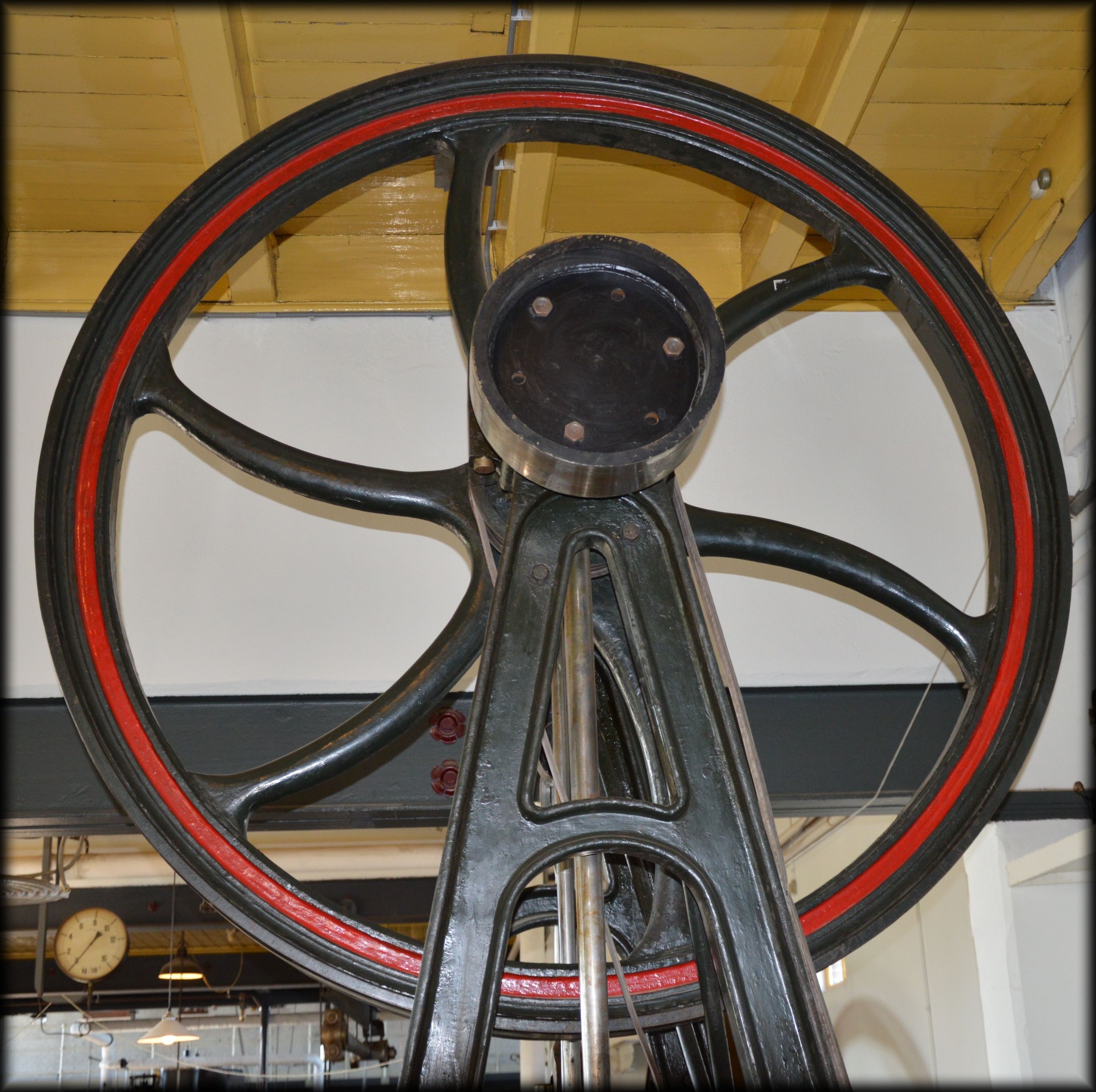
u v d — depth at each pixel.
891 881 1.73
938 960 4.60
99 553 1.74
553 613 1.52
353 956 1.60
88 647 1.67
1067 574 1.85
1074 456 3.10
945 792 1.77
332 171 1.97
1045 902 3.20
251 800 1.70
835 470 3.09
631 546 1.57
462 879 1.35
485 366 1.51
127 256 1.85
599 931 1.35
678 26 2.70
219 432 1.87
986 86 2.89
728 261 3.29
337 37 2.65
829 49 2.69
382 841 6.39
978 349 1.97
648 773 1.62
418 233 3.21
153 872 6.66
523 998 1.58
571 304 1.60
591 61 1.99
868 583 1.94
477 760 1.42
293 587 2.94
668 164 3.04
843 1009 6.10
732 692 1.48
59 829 2.89
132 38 2.61
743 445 3.10
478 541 1.89
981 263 3.31
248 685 2.87
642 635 1.52
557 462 1.47
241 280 3.02
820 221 2.05
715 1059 1.46
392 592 2.95
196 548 2.94
